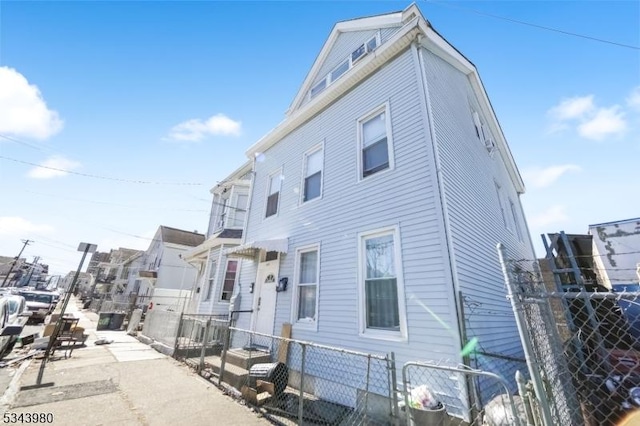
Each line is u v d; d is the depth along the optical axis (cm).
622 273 394
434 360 392
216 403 431
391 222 511
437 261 429
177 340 746
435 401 331
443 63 718
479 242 566
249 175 1441
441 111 593
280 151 919
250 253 836
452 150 577
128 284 3356
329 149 720
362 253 542
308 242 674
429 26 611
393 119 585
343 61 855
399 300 454
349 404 465
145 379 540
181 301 1689
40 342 809
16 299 910
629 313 284
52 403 406
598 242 425
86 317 2009
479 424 341
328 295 572
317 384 527
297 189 781
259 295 779
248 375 488
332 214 636
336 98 753
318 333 561
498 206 816
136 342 988
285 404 459
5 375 549
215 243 1158
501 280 641
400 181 523
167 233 2400
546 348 284
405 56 609
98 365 635
